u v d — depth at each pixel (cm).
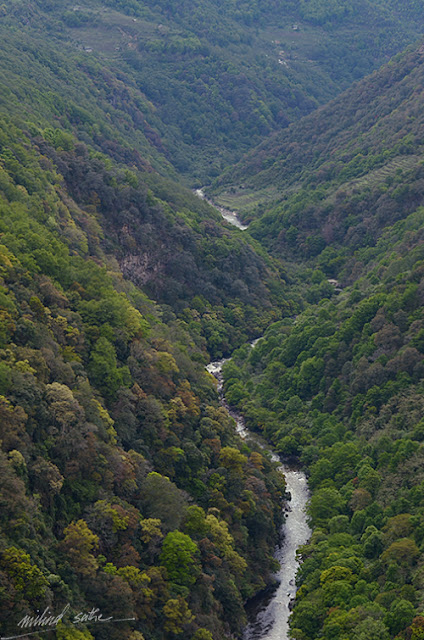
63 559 9512
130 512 10681
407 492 12669
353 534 12719
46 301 13475
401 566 11019
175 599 10162
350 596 10888
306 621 10931
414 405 14675
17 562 8631
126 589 9600
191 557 10806
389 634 9906
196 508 11638
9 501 9106
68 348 12644
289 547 13412
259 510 13162
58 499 10144
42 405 10656
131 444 12325
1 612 8325
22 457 9662
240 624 11294
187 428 13700
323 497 13675
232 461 13575
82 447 10775
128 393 12912
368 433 15038
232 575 11650
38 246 14600
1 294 11894
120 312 14475
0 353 10850
